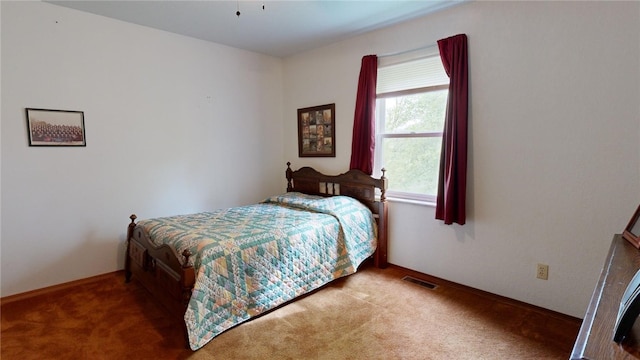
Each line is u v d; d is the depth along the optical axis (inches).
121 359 79.0
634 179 83.7
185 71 147.5
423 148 129.3
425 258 128.1
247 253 93.0
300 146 176.2
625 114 83.8
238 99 167.0
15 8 108.0
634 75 82.0
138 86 135.0
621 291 41.4
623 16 82.7
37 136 114.0
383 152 141.6
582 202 91.7
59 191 119.6
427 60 124.3
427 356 79.9
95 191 127.3
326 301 107.3
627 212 85.0
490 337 87.4
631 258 53.5
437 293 113.3
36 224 115.7
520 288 104.9
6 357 79.9
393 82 135.0
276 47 162.4
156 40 138.3
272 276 98.0
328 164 162.9
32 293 114.7
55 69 116.2
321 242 113.3
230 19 127.2
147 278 105.3
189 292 81.9
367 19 126.1
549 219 97.8
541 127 97.4
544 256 99.4
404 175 135.9
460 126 111.0
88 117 123.9
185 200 151.5
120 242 134.3
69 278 123.1
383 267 136.9
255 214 126.9
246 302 91.8
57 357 80.0
